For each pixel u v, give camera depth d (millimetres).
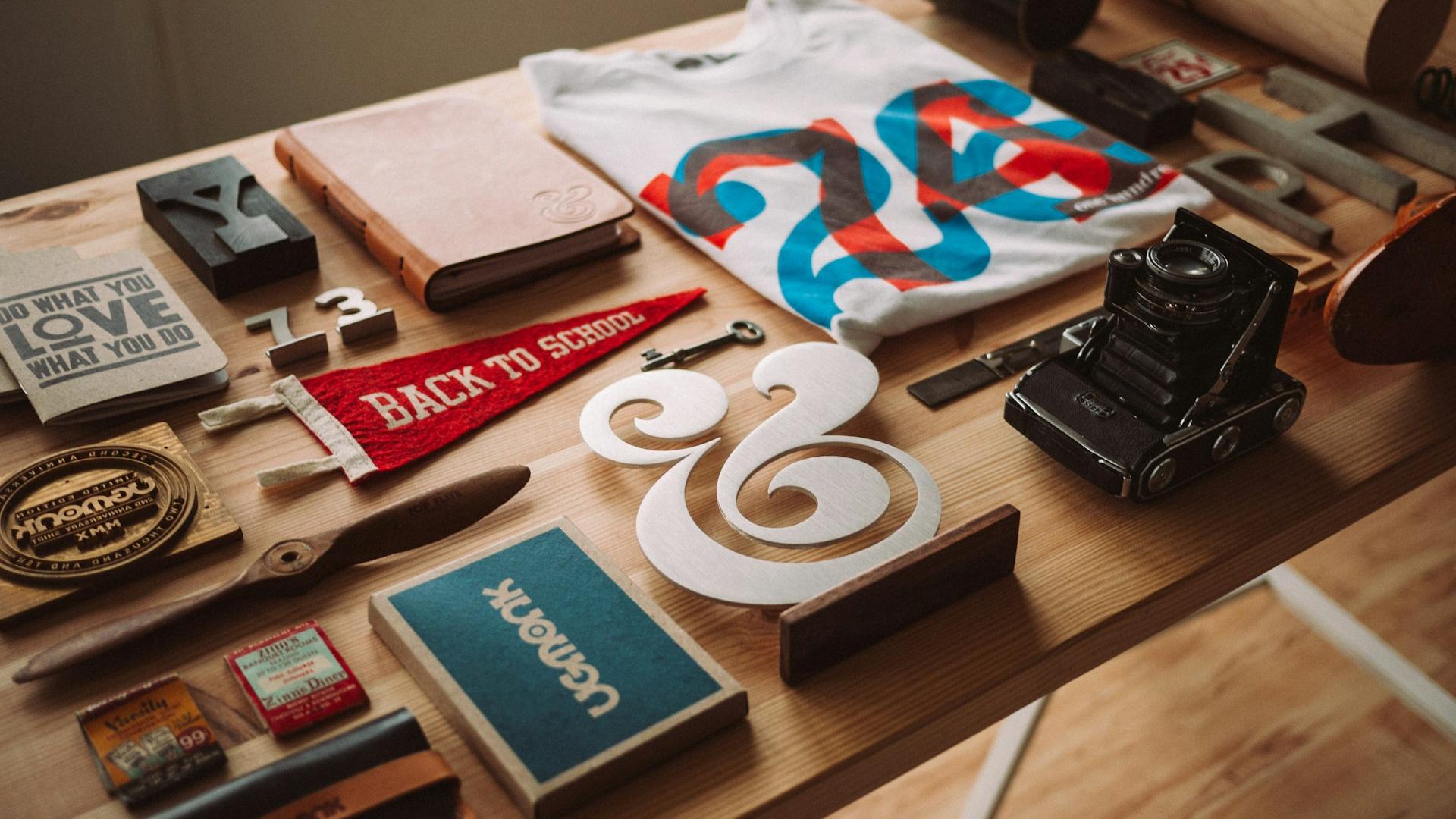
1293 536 844
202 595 737
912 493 843
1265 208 1118
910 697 713
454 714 671
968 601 771
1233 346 820
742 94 1271
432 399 917
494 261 1021
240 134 1791
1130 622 781
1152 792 1548
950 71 1311
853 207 1104
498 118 1201
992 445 890
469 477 818
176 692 689
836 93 1271
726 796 656
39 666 688
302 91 1807
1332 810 1523
